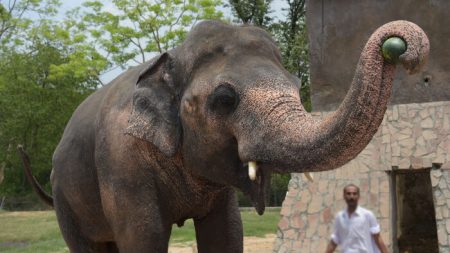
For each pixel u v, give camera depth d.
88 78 30.78
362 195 10.53
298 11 28.88
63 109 32.31
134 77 4.43
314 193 10.90
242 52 3.67
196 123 3.73
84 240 5.17
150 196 4.14
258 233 15.23
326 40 11.38
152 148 4.09
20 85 31.73
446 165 10.19
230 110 3.54
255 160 3.38
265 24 29.16
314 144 3.12
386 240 10.05
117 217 4.22
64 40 26.31
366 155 10.79
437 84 10.63
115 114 4.30
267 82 3.45
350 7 11.24
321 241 10.48
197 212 4.37
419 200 11.81
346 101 2.98
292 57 25.28
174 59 3.95
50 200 5.97
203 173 3.88
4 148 31.81
